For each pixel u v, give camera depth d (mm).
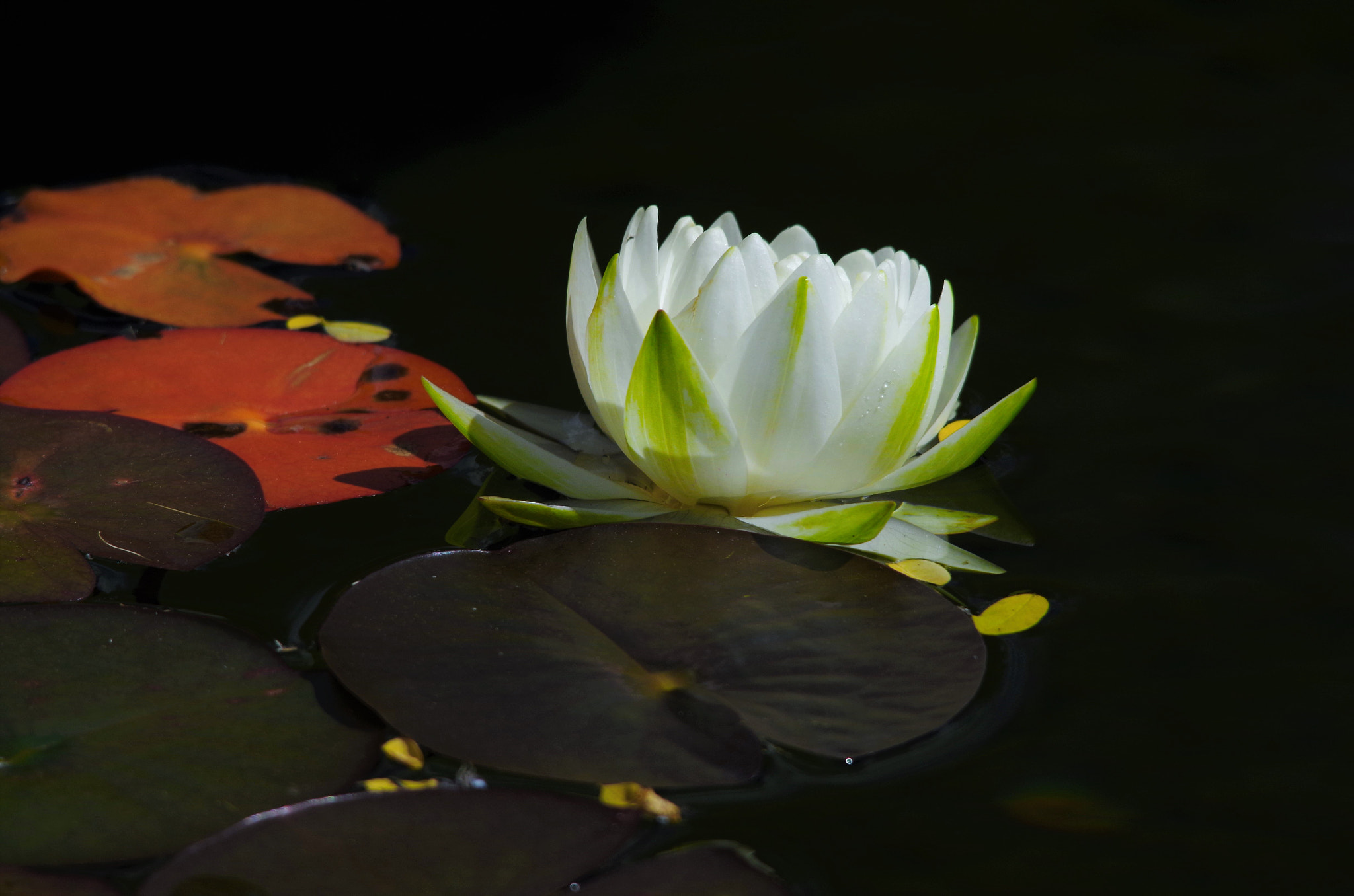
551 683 1852
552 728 1843
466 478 1921
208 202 2047
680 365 1875
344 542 1895
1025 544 1903
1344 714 1854
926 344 1882
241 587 1879
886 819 1835
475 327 1987
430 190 2076
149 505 1893
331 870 1681
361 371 1960
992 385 1965
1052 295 2010
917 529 1908
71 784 1815
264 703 1847
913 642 1867
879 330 1890
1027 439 1942
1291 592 1887
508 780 1837
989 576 1892
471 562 1879
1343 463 1930
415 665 1854
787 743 1844
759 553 1889
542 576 1877
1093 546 1902
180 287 1993
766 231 2049
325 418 1938
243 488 1902
